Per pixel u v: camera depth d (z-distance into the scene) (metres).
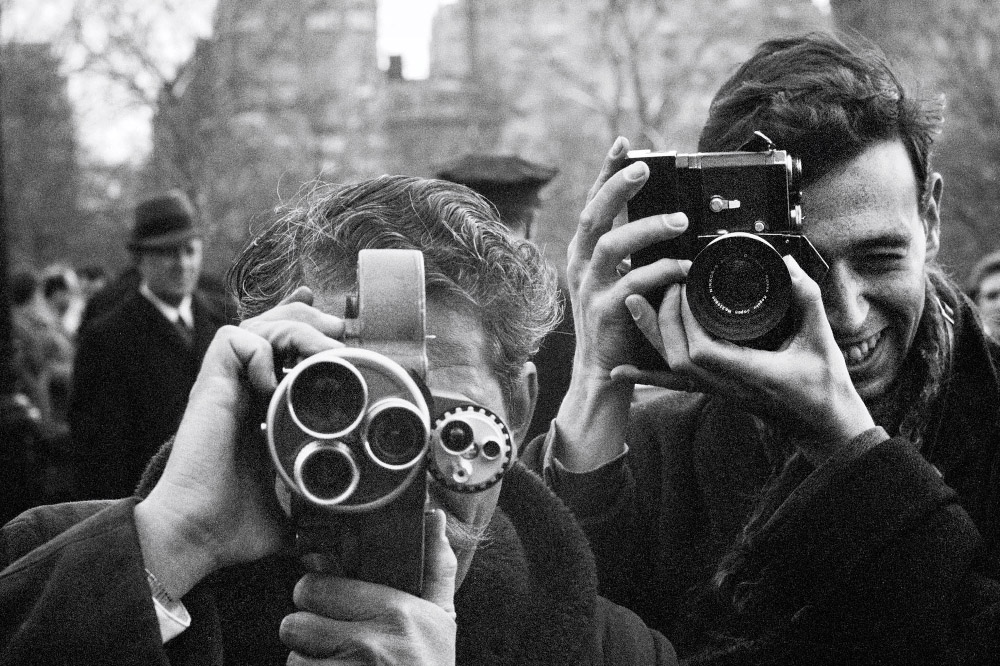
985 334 2.44
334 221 1.77
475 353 1.71
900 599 1.98
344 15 28.69
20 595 1.52
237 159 21.14
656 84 23.70
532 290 1.80
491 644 1.84
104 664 1.48
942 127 2.36
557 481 2.35
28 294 11.38
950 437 2.33
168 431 5.86
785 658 2.08
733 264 2.07
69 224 32.03
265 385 1.57
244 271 1.89
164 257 5.98
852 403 2.07
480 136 54.34
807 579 2.04
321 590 1.52
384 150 52.88
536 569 1.88
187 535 1.55
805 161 2.20
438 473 1.55
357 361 1.47
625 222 2.36
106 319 5.92
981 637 1.98
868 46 2.44
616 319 2.28
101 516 1.55
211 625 1.60
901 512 1.99
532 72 35.94
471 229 1.72
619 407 2.35
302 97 27.17
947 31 16.73
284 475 1.45
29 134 28.12
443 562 1.56
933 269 2.44
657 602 2.41
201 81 19.31
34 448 7.20
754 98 2.31
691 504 2.42
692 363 2.13
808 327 2.07
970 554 2.00
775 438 2.32
